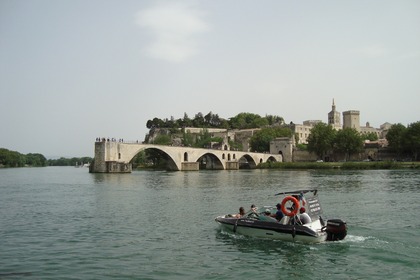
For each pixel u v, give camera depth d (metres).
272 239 27.62
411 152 170.88
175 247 26.02
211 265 22.17
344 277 20.27
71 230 31.64
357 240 27.30
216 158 177.50
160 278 20.00
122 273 20.73
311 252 24.59
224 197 54.28
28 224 34.34
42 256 23.88
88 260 23.05
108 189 68.62
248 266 22.02
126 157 127.25
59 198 54.44
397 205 45.28
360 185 72.81
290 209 29.20
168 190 65.81
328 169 153.88
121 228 32.34
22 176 129.75
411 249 25.09
